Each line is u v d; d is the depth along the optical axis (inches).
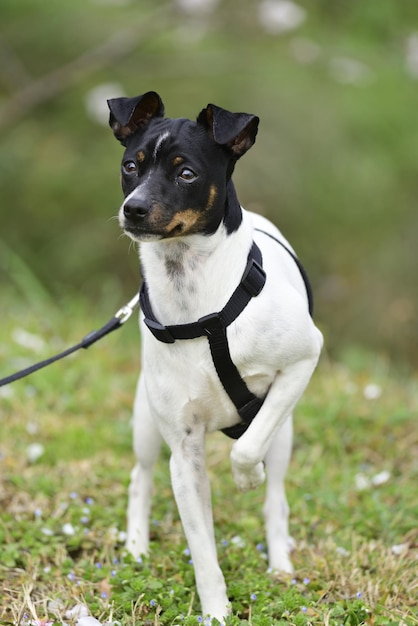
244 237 227.1
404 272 609.9
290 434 268.5
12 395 395.5
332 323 592.1
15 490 320.8
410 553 278.5
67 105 696.4
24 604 246.4
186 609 242.4
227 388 230.2
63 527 291.3
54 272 621.3
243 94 669.9
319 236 624.4
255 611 240.5
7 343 451.2
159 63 672.4
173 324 227.1
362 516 303.7
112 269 617.9
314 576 265.0
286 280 237.3
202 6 539.2
